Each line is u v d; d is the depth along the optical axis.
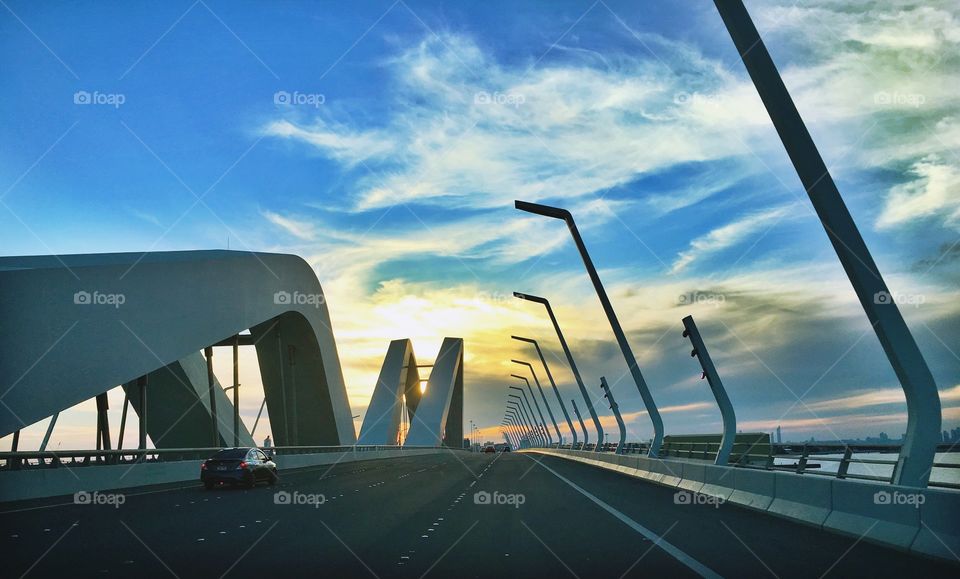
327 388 72.62
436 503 20.77
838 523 14.09
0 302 31.56
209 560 10.73
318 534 13.80
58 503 20.75
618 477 35.97
